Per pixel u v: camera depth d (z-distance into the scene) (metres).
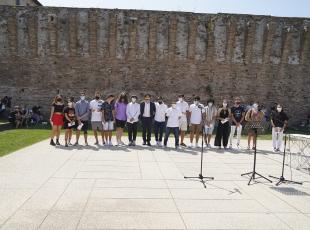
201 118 15.49
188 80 27.91
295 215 6.86
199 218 6.50
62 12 27.44
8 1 32.59
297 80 28.44
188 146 15.73
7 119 25.27
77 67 27.69
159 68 27.75
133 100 14.98
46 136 17.55
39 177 9.05
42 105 27.78
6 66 27.70
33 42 27.56
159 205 7.15
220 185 8.96
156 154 13.22
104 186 8.41
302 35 28.14
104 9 27.38
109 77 27.73
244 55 27.97
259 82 28.16
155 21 27.39
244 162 12.38
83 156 12.23
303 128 27.20
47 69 27.69
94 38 27.41
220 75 27.97
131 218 6.36
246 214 6.82
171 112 14.84
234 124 15.59
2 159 11.21
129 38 27.47
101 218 6.30
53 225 5.90
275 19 27.94
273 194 8.30
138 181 9.03
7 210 6.56
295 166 12.04
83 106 14.65
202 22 27.72
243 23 27.77
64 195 7.58
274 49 28.25
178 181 9.20
